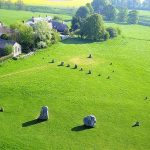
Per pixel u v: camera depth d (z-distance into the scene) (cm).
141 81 11838
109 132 8088
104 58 14325
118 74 12344
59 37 16425
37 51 14088
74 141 7594
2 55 12900
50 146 7312
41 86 10419
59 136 7725
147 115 9162
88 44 16788
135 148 7538
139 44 18275
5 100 9225
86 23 17900
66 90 10338
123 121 8694
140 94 10594
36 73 11544
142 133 8175
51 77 11300
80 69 12412
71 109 9100
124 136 7975
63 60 13325
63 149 7256
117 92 10588
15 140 7381
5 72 11350
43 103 9300
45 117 8338
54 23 19838
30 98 9531
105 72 12412
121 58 14675
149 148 7575
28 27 14812
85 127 8200
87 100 9769
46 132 7838
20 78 10912
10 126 7925
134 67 13450
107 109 9294
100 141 7681
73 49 15312
